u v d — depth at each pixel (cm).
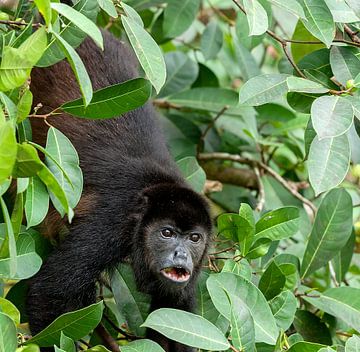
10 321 633
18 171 650
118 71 1128
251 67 1327
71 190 767
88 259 1001
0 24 836
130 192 1051
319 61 986
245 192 1364
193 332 779
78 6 827
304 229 1240
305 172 1458
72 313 771
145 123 1134
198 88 1333
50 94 1086
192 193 1080
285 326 903
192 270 1064
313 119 773
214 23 1341
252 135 1309
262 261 1095
